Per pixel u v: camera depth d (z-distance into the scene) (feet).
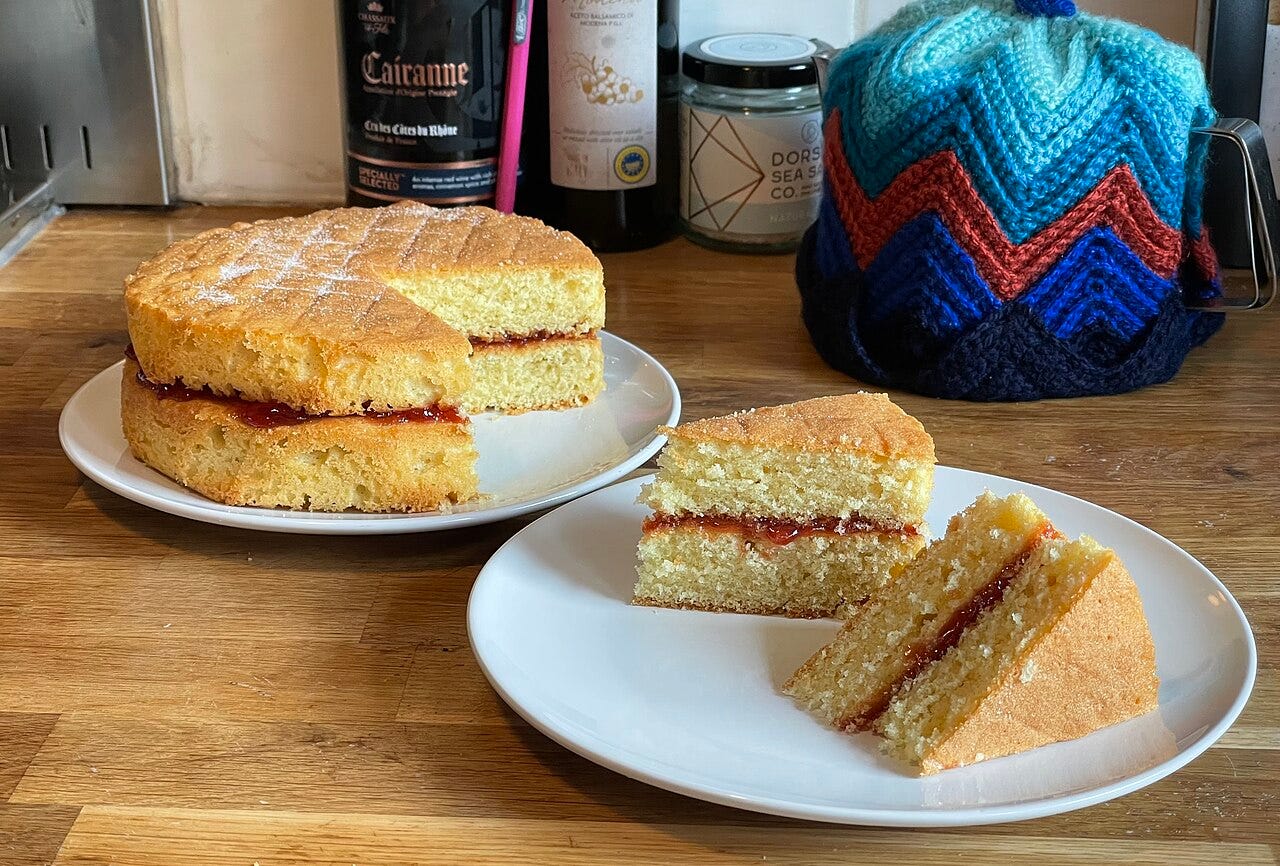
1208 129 4.14
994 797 2.54
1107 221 4.13
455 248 4.41
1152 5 5.56
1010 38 4.13
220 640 3.17
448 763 2.77
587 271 4.28
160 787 2.68
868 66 4.31
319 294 3.89
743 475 3.30
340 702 2.96
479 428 4.20
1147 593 3.19
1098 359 4.36
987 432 4.18
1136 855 2.55
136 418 3.74
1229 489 3.90
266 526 3.43
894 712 2.77
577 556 3.41
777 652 3.12
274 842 2.54
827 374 4.61
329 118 5.92
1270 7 5.03
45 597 3.34
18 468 3.96
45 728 2.85
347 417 3.55
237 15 5.72
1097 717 2.72
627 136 5.44
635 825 2.62
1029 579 2.81
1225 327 5.03
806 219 5.65
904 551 3.34
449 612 3.31
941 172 4.07
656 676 2.97
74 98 5.78
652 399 4.30
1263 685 3.03
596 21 5.21
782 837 2.59
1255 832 2.61
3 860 2.48
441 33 5.06
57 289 5.20
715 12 5.84
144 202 6.01
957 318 4.23
